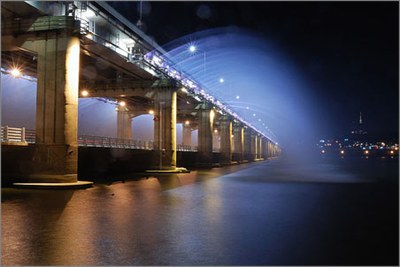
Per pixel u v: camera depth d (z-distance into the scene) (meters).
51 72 25.50
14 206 15.51
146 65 41.12
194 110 67.62
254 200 18.00
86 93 49.34
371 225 11.66
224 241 9.50
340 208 15.35
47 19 25.59
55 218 12.70
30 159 24.92
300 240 9.62
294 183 29.00
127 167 42.22
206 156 66.38
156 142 46.62
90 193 20.83
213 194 20.73
